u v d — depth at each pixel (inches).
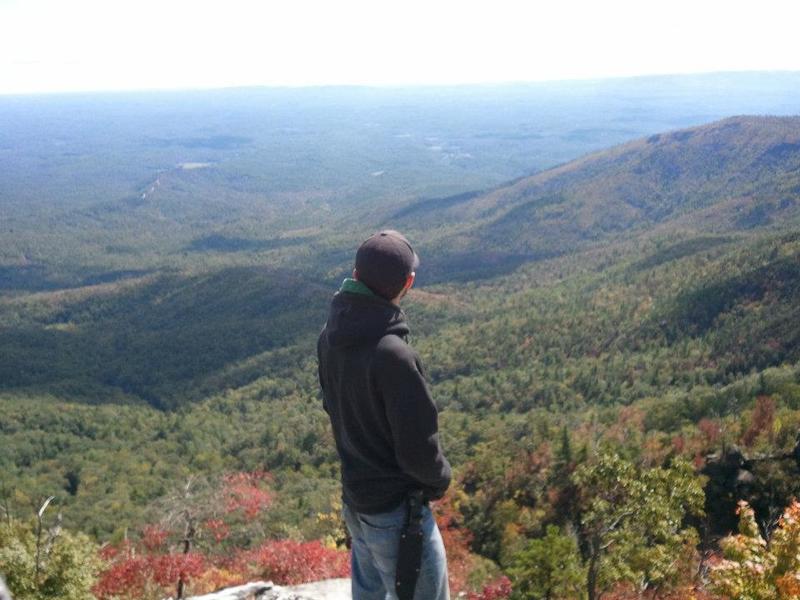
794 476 1162.6
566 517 1057.5
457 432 2792.8
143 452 3253.0
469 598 479.8
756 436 1400.1
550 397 3619.6
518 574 544.7
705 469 1240.2
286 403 4178.2
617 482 504.4
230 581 363.3
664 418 2327.8
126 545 385.1
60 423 3873.0
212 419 3914.9
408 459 104.1
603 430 2225.6
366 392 105.8
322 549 412.8
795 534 227.9
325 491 1563.7
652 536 518.6
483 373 4375.0
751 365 3631.9
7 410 4055.1
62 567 262.5
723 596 236.5
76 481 2886.3
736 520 1088.2
